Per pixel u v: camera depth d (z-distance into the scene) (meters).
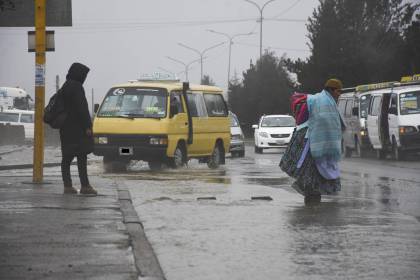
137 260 10.46
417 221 14.29
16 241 11.65
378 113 42.06
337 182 17.03
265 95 101.81
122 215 14.44
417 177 26.44
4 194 17.66
